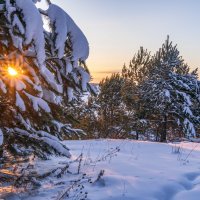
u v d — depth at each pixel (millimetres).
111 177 5473
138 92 25641
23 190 5000
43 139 4949
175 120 24719
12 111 4766
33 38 3742
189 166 7160
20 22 3684
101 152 9195
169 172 6301
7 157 6422
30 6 3738
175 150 9859
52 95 4828
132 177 5668
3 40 4203
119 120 24844
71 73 4770
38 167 6562
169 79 24812
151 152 9633
